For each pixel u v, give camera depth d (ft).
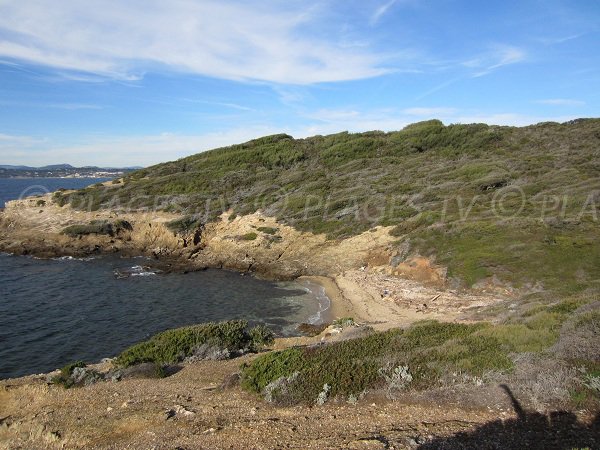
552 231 103.09
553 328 40.91
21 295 110.63
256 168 214.90
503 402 30.32
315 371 37.42
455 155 194.39
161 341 58.85
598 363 32.32
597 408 28.12
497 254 99.96
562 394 29.68
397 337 46.47
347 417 31.19
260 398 36.63
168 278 129.59
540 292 77.30
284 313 99.19
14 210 182.91
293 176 192.13
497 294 90.43
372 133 253.03
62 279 126.52
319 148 238.48
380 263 124.47
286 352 43.80
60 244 158.40
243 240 148.87
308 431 29.60
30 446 33.35
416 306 92.84
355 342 45.42
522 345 37.76
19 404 44.27
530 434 26.30
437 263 107.76
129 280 127.03
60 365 72.43
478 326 49.32
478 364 35.32
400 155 210.79
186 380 46.29
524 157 170.60
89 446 31.53
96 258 151.94
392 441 26.43
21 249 155.74
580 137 186.80
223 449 28.19
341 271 126.31
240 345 61.82
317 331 85.81
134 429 33.30
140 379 48.16
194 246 155.63
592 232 100.22
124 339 84.28
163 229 159.84
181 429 32.17
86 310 100.68
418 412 30.83
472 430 27.35
